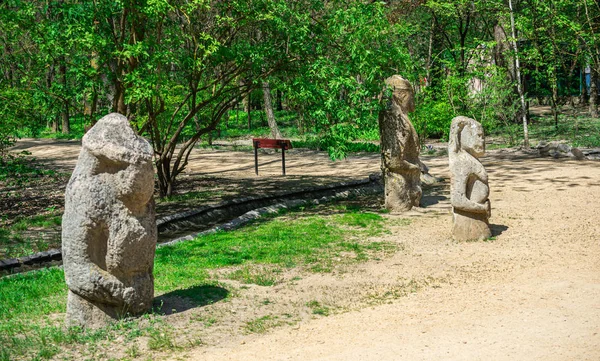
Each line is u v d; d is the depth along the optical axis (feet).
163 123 65.00
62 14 52.80
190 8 48.08
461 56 106.73
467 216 39.01
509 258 34.47
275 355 21.75
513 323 23.89
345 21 48.21
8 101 51.75
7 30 50.14
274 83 55.01
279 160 86.99
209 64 53.83
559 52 92.02
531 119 112.98
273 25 51.03
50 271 34.17
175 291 28.96
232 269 33.60
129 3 49.11
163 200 57.77
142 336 23.68
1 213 53.62
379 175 64.90
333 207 52.13
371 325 24.76
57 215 52.19
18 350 22.07
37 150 106.42
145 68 49.42
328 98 47.47
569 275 30.50
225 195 59.41
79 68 51.21
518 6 99.25
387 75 52.03
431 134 105.09
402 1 104.78
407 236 40.86
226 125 145.07
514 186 57.67
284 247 37.93
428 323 24.62
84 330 24.08
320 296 28.86
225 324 25.13
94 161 24.09
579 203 49.14
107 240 24.07
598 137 88.33
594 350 20.66
